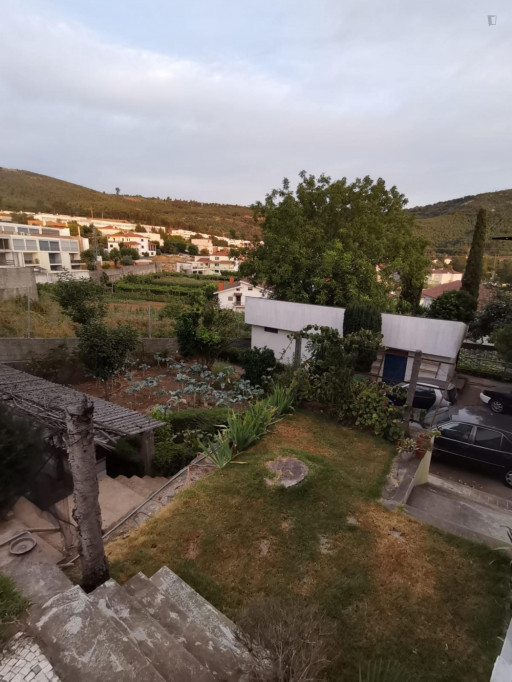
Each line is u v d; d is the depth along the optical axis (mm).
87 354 10969
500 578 4160
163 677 2289
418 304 24469
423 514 5176
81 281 14422
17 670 2115
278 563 4250
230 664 2688
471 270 23625
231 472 5758
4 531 3852
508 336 13688
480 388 15219
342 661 3219
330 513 5031
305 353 15008
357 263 18000
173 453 7586
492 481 8133
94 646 2314
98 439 6855
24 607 2639
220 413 9289
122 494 5902
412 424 7715
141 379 13469
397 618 3674
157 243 100438
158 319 20219
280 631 2596
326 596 3855
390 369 14367
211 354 15516
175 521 4773
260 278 19531
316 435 7129
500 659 2281
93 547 3129
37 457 4012
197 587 3893
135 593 3332
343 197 20359
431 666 3234
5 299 17438
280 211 20281
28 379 8883
